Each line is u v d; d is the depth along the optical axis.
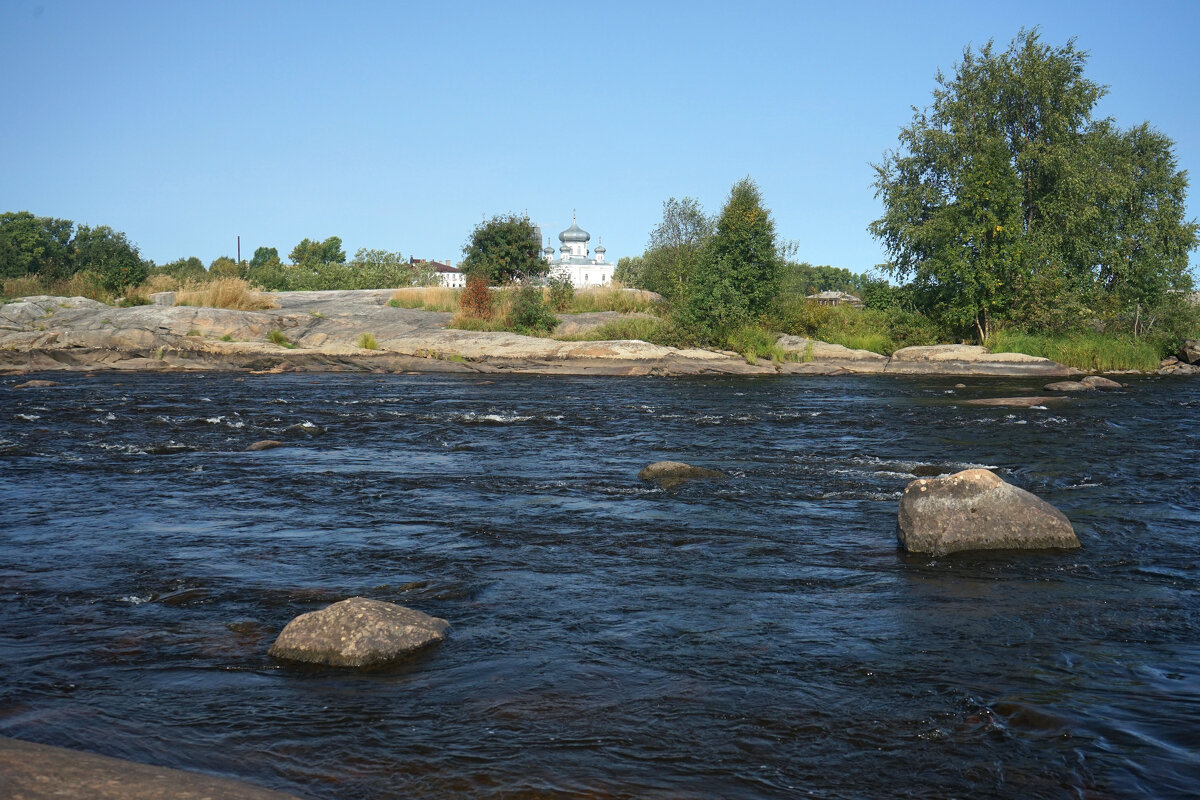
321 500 9.98
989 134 39.91
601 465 12.49
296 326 34.44
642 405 20.97
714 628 5.93
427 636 5.56
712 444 14.65
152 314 32.84
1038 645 5.62
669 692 4.86
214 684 4.95
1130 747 4.22
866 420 18.06
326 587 6.77
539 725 4.44
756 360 31.75
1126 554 7.83
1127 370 33.53
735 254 34.91
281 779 3.88
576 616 6.16
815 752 4.17
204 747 4.18
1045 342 33.97
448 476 11.54
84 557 7.55
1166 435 15.83
